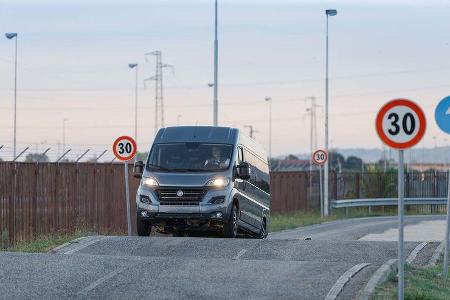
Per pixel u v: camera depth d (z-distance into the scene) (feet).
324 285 90.99
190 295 86.38
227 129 157.48
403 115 83.10
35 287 89.86
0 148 157.79
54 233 168.04
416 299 85.40
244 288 89.81
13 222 159.02
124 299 84.53
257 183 171.83
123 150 169.48
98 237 134.31
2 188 156.15
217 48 294.05
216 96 293.84
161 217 145.28
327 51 335.47
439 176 378.73
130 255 118.01
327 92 332.39
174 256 116.37
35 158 177.68
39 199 168.35
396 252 122.01
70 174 180.45
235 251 120.26
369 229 234.99
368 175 357.00
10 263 104.32
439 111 108.99
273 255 118.01
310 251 121.08
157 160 150.82
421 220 284.20
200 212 144.05
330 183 337.11
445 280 101.65
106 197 196.75
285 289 89.20
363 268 101.09
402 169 83.20
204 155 150.41
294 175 309.63
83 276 96.12
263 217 179.63
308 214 301.43
